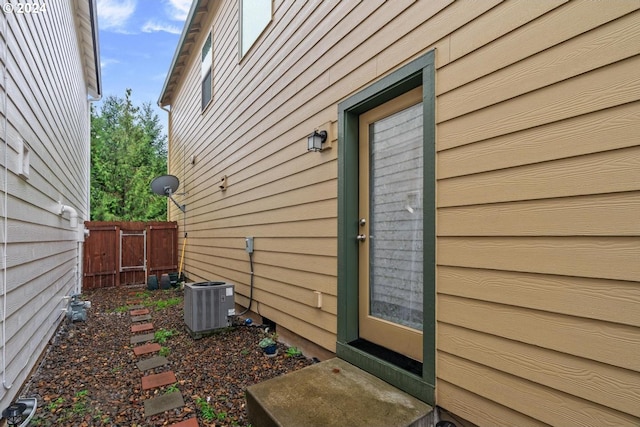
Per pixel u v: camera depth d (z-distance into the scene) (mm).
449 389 1856
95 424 2234
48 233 3688
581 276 1382
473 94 1808
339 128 2846
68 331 4418
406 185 2402
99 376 2979
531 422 1517
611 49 1328
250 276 4621
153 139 19984
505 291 1631
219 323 4090
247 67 4820
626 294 1264
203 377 2918
